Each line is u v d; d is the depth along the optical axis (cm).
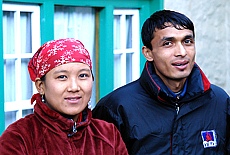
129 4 512
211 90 338
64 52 267
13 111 432
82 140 273
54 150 263
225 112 340
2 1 405
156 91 321
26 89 442
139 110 324
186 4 567
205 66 602
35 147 262
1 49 404
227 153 343
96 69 499
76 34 480
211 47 608
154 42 323
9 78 429
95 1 481
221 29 619
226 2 621
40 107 269
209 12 601
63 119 265
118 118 323
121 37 517
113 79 502
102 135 283
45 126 267
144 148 320
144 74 330
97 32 496
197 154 327
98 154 276
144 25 331
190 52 320
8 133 262
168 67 319
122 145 290
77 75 269
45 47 273
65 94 268
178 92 329
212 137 332
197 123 329
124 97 328
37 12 439
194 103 330
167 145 321
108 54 495
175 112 327
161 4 531
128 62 528
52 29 446
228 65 631
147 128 321
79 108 270
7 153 256
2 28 404
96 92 500
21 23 433
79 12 481
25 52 438
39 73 272
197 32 587
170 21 319
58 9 462
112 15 496
